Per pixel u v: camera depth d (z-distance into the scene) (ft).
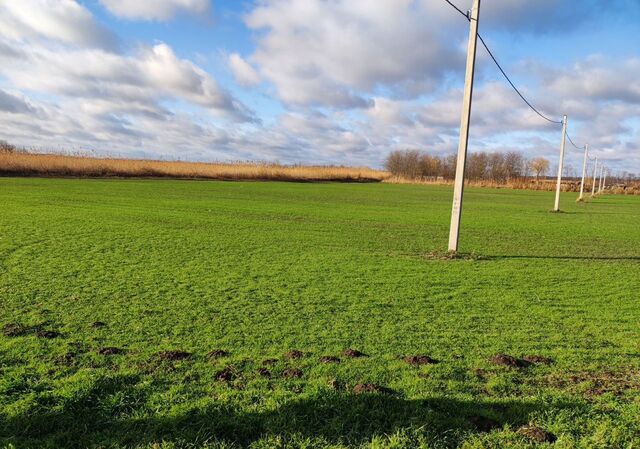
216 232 49.83
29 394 12.87
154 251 37.73
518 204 125.70
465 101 40.27
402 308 23.79
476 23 39.45
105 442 10.83
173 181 157.79
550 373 15.78
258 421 11.81
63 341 17.46
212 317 21.18
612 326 21.75
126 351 16.65
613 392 14.20
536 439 11.27
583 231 66.23
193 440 10.98
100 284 26.71
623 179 483.92
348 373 15.03
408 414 12.28
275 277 30.14
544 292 28.55
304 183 206.80
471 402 13.10
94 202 75.41
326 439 11.13
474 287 29.35
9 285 25.76
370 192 156.25
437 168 376.07
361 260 37.50
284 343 17.97
